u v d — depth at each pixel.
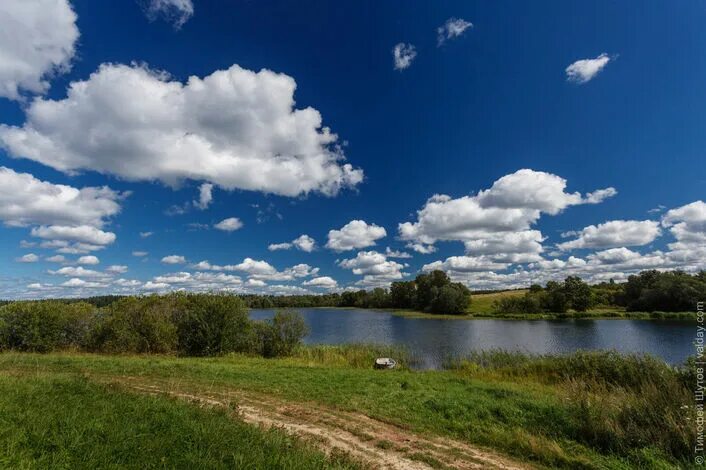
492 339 48.53
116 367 16.42
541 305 96.69
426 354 34.06
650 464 7.60
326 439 8.69
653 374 13.65
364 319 92.94
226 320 26.72
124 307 25.98
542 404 11.29
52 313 24.97
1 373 12.18
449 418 10.68
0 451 5.17
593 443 8.82
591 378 15.55
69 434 6.04
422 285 124.56
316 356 26.36
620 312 79.50
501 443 8.79
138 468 5.33
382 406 11.50
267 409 10.85
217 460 5.81
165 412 8.01
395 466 7.46
